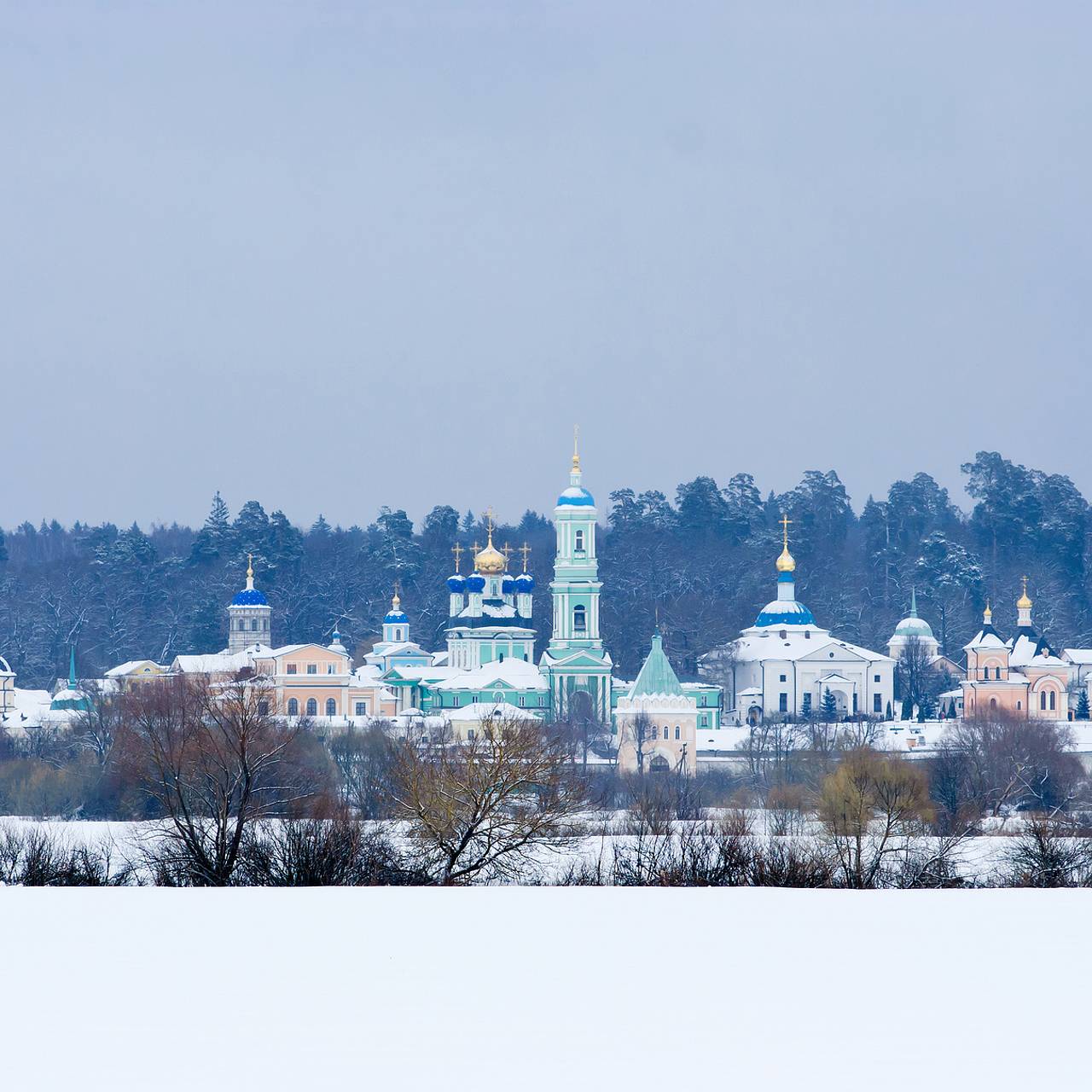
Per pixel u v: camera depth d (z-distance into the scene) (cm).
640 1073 17325
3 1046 18238
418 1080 17112
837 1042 18438
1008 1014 19562
